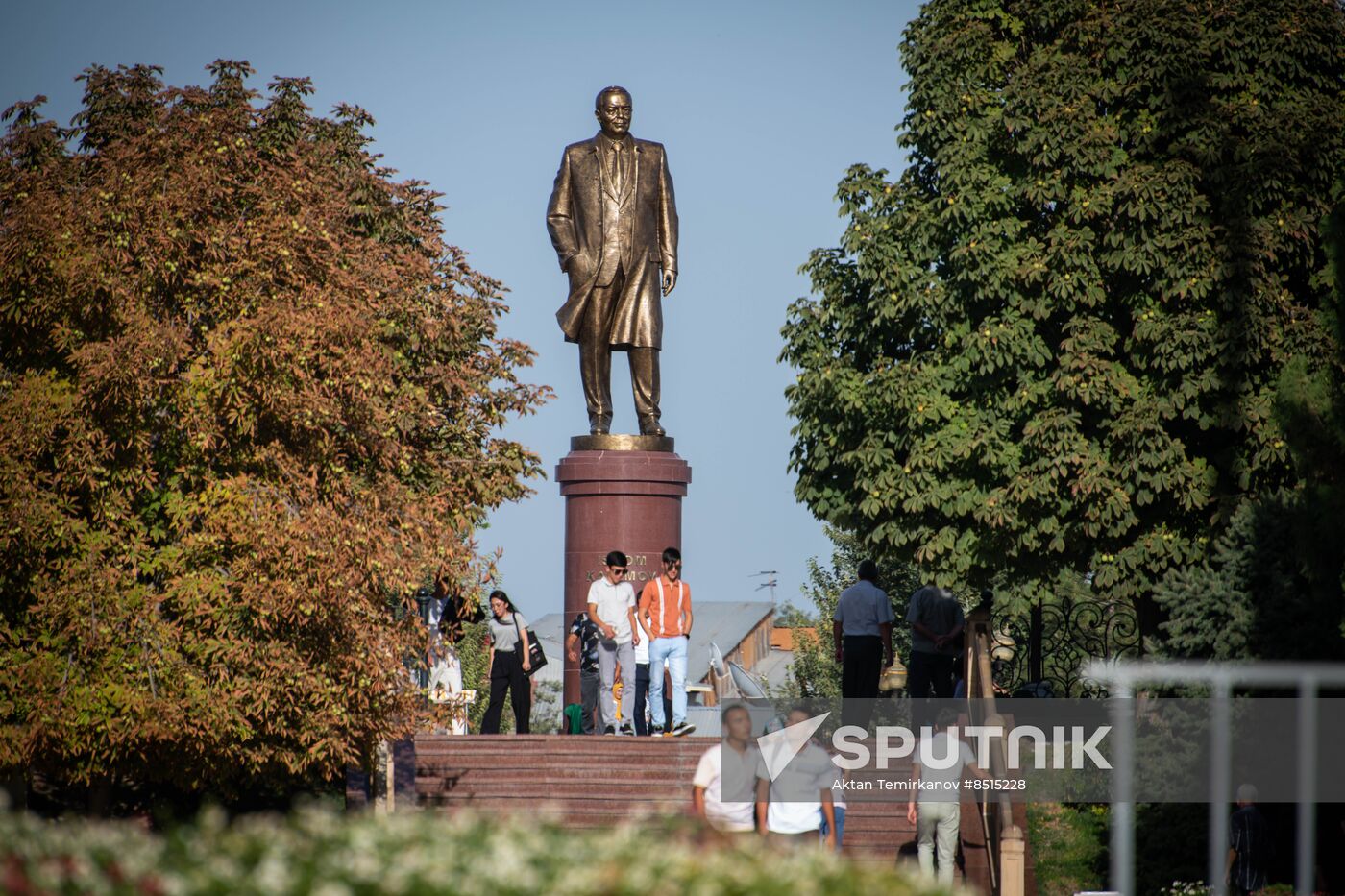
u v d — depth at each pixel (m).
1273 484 38.84
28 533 27.97
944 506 40.22
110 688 27.83
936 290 40.84
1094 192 39.84
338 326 29.91
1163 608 32.00
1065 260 39.69
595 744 33.97
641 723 35.66
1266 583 30.44
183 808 38.88
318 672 29.25
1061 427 38.78
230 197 31.39
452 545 31.75
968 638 31.61
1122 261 39.34
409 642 31.03
